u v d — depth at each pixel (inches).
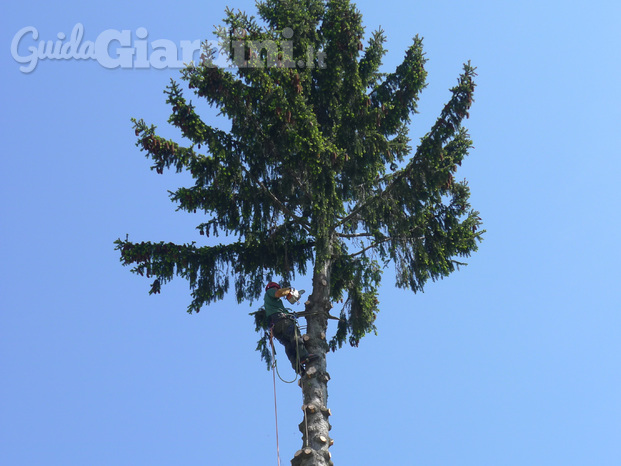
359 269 570.6
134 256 528.4
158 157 501.4
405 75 544.4
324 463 433.4
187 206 518.6
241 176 510.9
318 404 456.8
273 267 567.2
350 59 538.9
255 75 483.5
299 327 490.3
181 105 489.7
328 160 493.4
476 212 567.2
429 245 560.4
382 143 520.7
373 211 528.7
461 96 494.6
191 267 546.6
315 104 553.3
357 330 582.2
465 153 553.3
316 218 505.0
